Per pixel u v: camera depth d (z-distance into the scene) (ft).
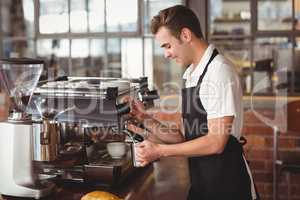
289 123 10.43
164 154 6.21
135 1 11.21
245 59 12.83
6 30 15.49
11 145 6.23
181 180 7.09
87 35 11.54
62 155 6.58
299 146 10.77
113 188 6.65
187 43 6.31
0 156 6.31
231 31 15.19
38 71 6.64
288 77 11.44
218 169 6.48
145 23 11.25
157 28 6.36
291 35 11.48
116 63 12.07
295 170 10.12
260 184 11.16
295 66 11.59
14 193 6.29
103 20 11.45
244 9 15.33
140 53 11.86
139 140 6.41
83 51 12.23
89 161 6.84
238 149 6.44
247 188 6.57
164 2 11.05
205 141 6.14
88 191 6.54
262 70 11.67
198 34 6.38
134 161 6.38
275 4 13.24
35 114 6.40
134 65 11.93
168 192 6.51
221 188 6.54
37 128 6.14
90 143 7.00
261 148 11.07
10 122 6.25
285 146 10.87
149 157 6.23
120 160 6.97
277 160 10.52
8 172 6.28
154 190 6.59
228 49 12.95
